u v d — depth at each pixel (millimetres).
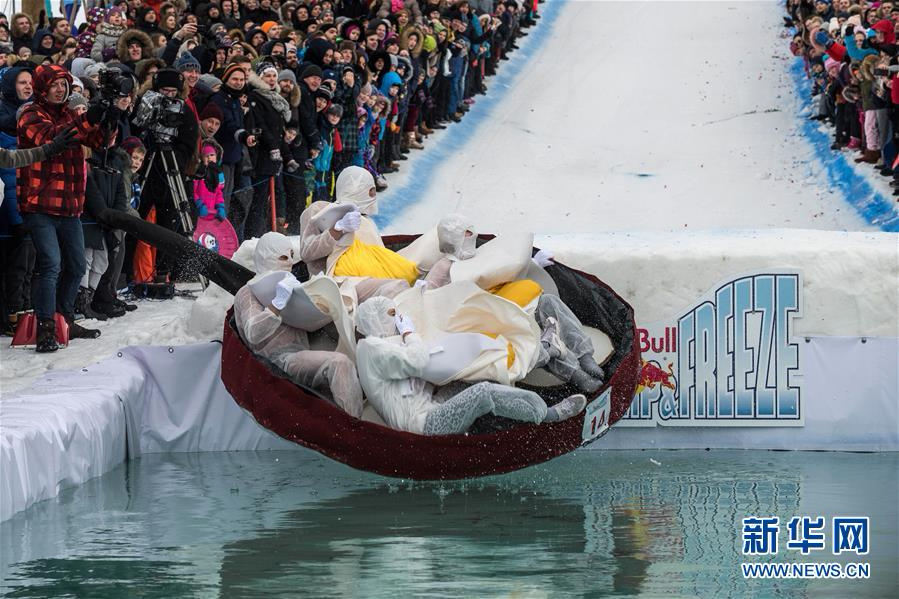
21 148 12539
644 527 8914
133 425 11367
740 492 10039
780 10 40188
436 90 30188
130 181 14398
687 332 11828
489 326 10422
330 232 11305
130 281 15820
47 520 8992
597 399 10281
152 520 9062
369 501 9750
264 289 10492
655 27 39312
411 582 7570
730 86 32812
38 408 10016
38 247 12484
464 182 26828
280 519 9125
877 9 25172
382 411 9945
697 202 24906
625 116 31328
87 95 14648
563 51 37469
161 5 19766
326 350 10945
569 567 7910
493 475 9875
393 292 10961
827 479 10516
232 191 17594
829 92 27531
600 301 11445
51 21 22281
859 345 11758
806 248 11820
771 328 11789
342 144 21922
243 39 20906
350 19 24641
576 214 24594
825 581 7684
